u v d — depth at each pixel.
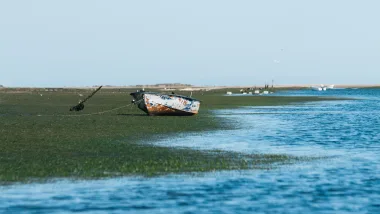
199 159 92.06
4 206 60.47
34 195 65.31
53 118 186.50
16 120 176.25
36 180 73.69
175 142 117.31
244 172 80.06
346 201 63.25
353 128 160.00
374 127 164.38
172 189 68.62
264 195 65.75
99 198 64.12
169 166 84.50
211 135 133.12
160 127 153.00
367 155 99.44
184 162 88.38
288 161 91.06
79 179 74.44
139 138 124.50
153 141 118.75
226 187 69.88
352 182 73.50
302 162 90.06
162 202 62.34
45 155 96.06
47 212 58.25
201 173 79.06
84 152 100.19
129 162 88.00
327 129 155.75
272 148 109.12
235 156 96.44
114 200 63.19
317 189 69.06
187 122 172.38
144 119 184.38
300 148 109.81
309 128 158.12
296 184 71.94
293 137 131.62
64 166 84.00
